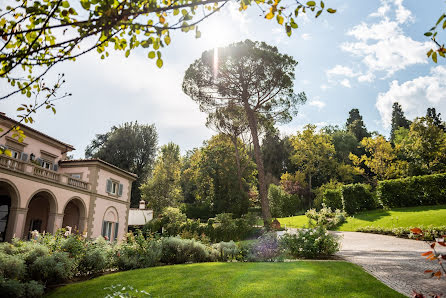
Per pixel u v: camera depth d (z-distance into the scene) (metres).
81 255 9.76
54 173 17.80
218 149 38.38
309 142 45.78
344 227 21.52
